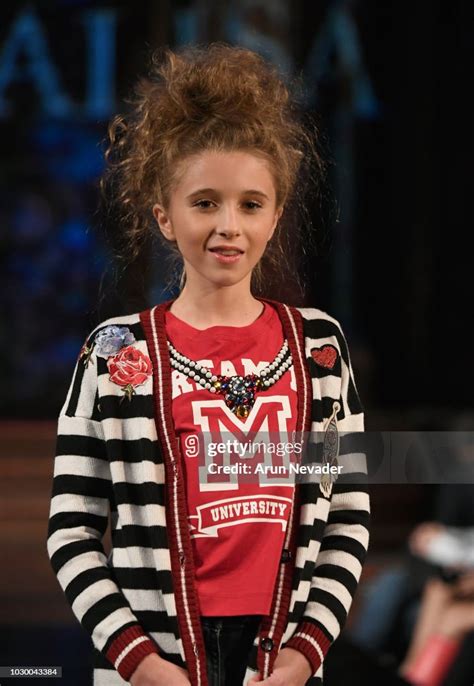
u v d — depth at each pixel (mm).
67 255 24688
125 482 4582
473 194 25000
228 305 4750
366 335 25359
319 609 4535
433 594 8547
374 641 8766
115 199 5371
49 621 12555
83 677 10281
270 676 4336
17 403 23859
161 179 4730
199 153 4543
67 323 24688
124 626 4398
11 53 24109
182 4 22500
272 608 4461
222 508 4516
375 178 25219
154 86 4961
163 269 5426
